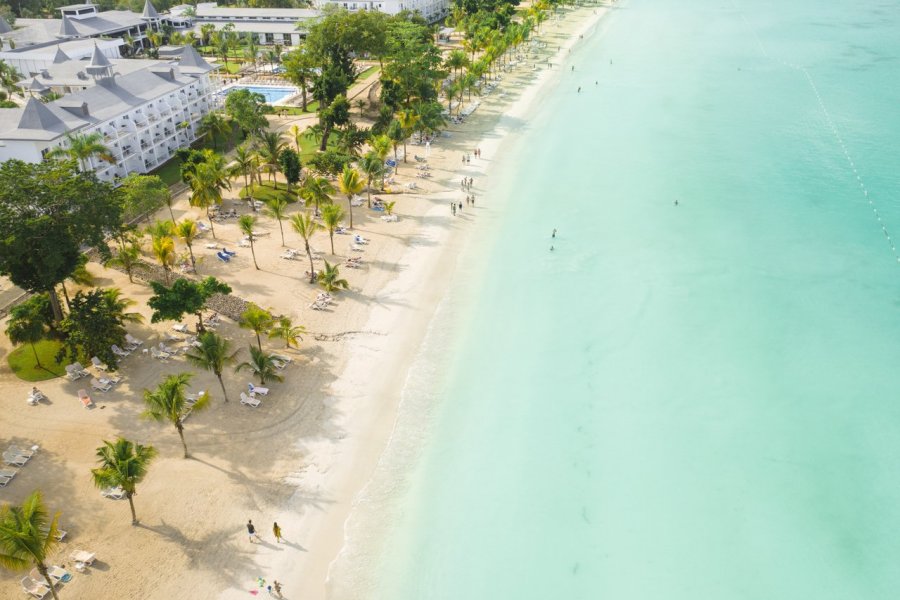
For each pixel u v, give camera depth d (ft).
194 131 386.73
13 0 626.64
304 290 239.91
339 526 154.10
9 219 183.83
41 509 127.65
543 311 235.20
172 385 156.87
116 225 208.23
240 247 268.82
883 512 165.27
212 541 147.64
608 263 266.16
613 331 226.38
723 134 416.05
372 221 294.46
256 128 355.15
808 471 175.83
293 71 441.68
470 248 274.98
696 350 217.97
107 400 185.68
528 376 204.85
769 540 158.10
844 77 540.52
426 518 158.10
